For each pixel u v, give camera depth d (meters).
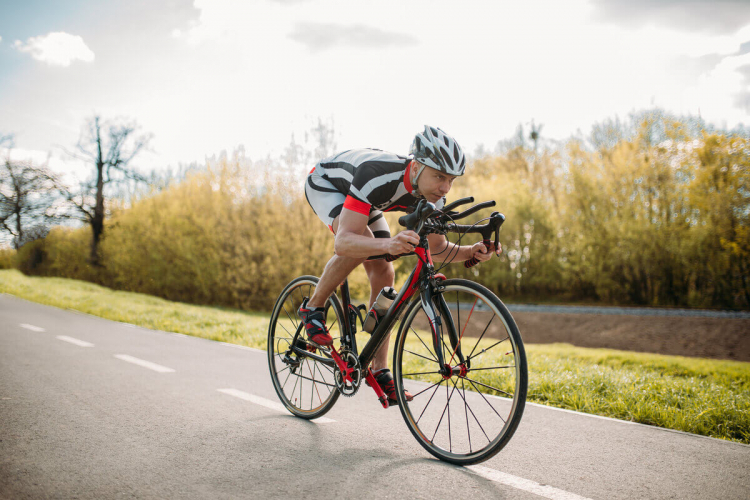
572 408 3.71
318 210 2.87
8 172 31.70
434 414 3.30
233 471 2.22
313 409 3.12
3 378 3.95
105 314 9.95
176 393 3.68
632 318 18.41
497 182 30.14
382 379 2.77
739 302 21.81
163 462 2.30
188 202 23.95
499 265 28.06
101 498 1.91
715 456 2.62
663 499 2.05
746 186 21.22
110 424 2.87
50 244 40.69
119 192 32.44
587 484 2.20
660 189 23.67
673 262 23.19
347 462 2.38
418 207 2.28
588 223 25.53
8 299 13.19
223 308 22.47
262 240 22.62
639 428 3.14
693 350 13.75
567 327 17.88
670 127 23.12
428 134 2.37
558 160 27.53
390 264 2.97
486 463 2.43
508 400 3.67
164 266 25.62
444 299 2.48
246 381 4.20
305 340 3.21
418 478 2.20
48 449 2.42
